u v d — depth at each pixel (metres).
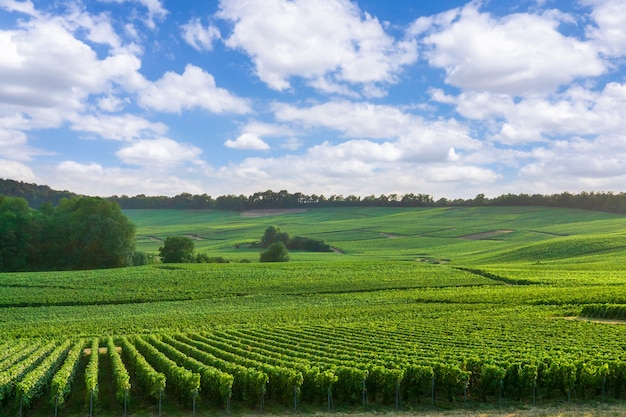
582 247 129.25
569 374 28.27
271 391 29.92
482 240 175.12
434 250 161.38
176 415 27.58
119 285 82.69
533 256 129.25
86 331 55.81
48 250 111.38
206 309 70.06
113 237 111.19
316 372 29.19
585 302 65.19
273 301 75.50
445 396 29.91
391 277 91.88
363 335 47.28
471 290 79.25
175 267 101.25
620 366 28.62
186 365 34.97
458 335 45.47
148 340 48.28
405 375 29.06
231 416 27.09
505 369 29.14
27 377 29.02
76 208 120.12
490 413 26.34
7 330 55.12
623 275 89.56
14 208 114.75
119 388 28.80
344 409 27.92
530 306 65.12
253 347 42.31
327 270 98.88
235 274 93.56
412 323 54.91
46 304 71.94
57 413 28.12
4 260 106.19
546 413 25.97
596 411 26.16
